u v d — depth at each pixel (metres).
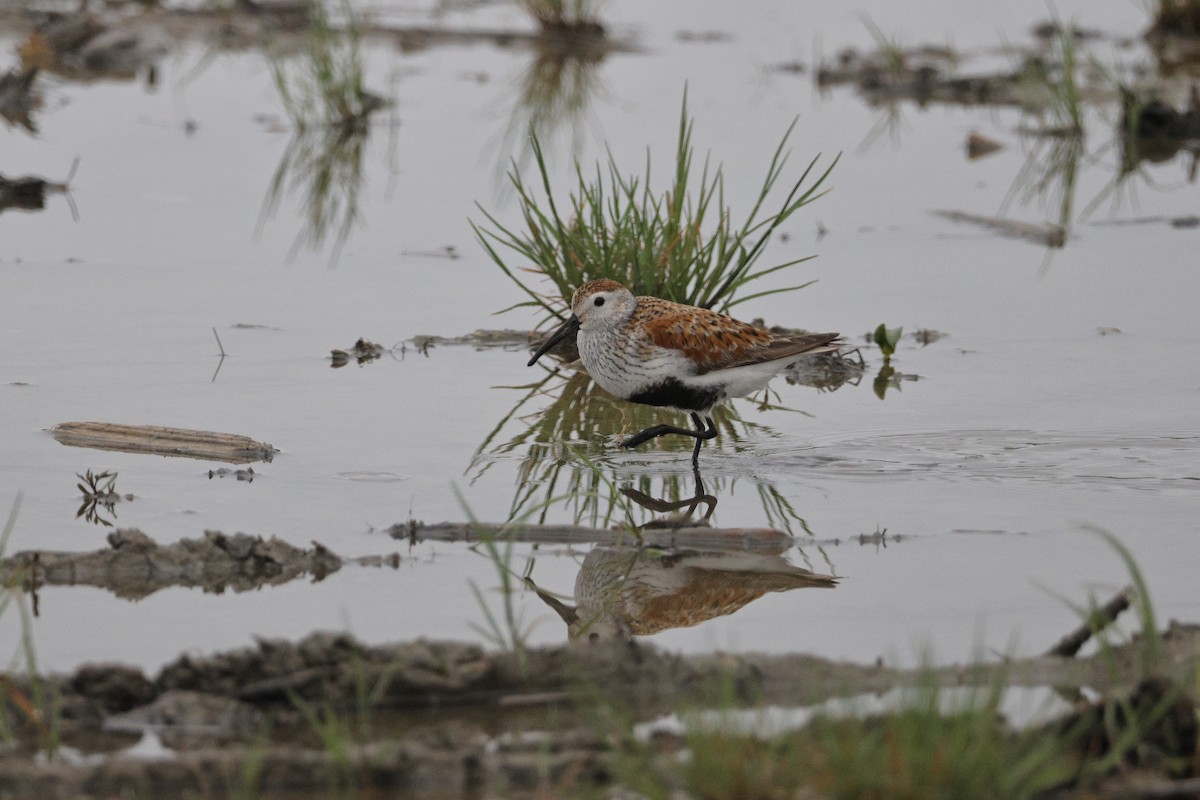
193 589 10.52
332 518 11.92
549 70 31.92
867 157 25.83
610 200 18.28
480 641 9.65
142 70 31.20
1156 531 11.74
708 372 13.94
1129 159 26.23
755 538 11.57
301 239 21.09
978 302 18.95
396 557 11.18
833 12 39.19
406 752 7.95
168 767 7.78
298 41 33.09
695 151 24.91
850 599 10.48
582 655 9.15
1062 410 15.09
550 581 10.87
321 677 8.82
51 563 10.66
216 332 16.73
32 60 29.69
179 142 26.02
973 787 7.39
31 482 12.44
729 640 9.79
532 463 13.58
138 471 12.84
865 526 11.99
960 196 23.81
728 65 32.97
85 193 22.94
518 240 17.50
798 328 17.80
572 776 7.96
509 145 25.39
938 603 10.39
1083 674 9.12
